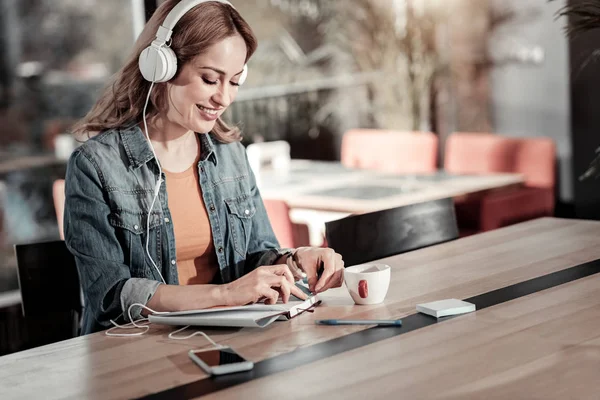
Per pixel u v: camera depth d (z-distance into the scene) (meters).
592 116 4.45
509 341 1.29
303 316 1.53
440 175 3.79
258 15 5.24
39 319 2.21
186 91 1.73
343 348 1.32
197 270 1.88
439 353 1.26
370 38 5.60
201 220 1.87
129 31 5.92
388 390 1.12
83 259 1.71
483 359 1.22
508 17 5.09
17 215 5.67
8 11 5.87
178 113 1.76
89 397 1.18
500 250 1.99
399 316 1.49
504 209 3.74
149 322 1.57
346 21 5.59
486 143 4.28
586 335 1.29
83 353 1.40
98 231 1.73
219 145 1.96
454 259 1.93
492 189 3.83
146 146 1.80
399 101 5.53
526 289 1.60
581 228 2.19
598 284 1.60
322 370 1.22
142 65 1.72
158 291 1.60
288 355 1.30
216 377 1.22
